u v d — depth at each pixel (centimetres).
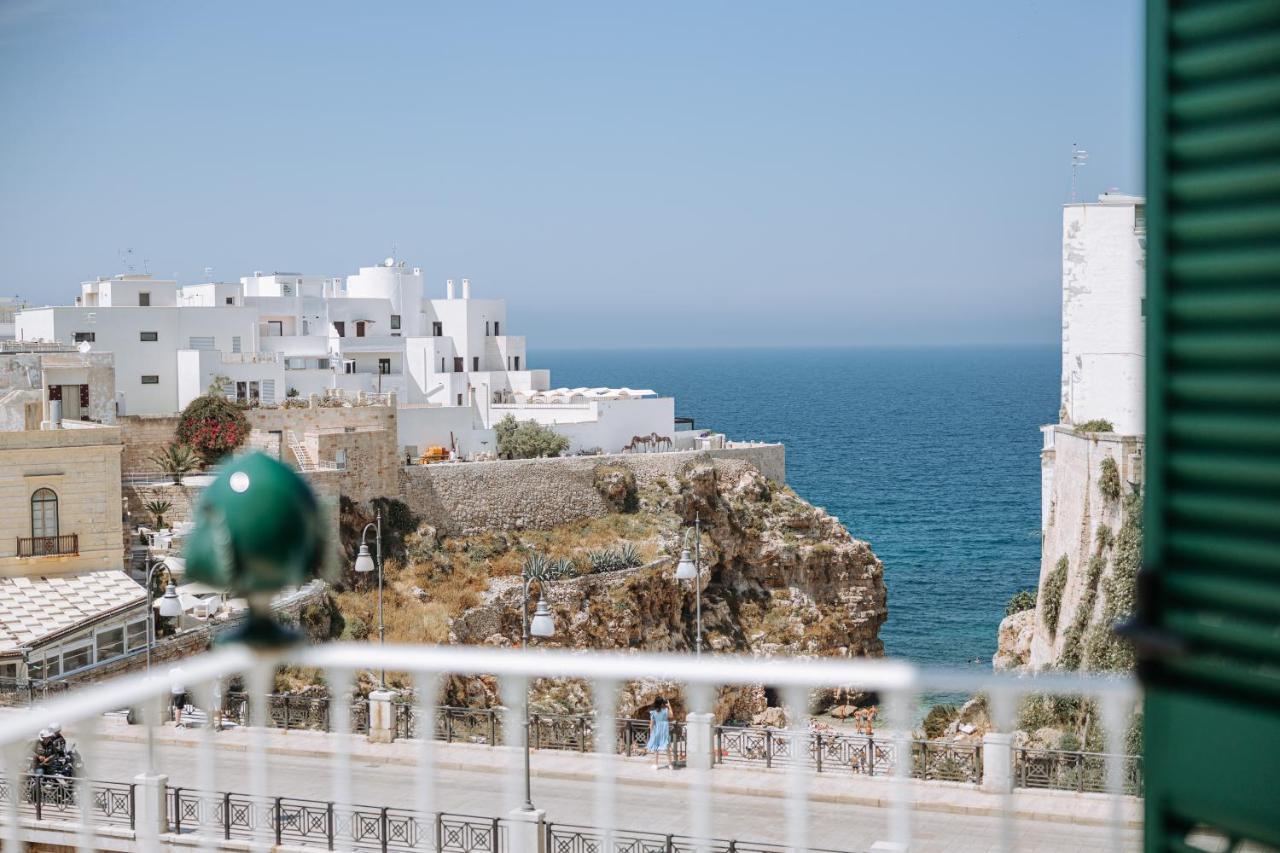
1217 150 376
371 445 6581
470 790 2712
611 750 710
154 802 2297
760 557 7606
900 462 19912
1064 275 4206
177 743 3019
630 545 7069
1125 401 4097
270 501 411
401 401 9381
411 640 5825
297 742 3070
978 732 3662
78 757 2594
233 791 2619
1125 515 3519
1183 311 384
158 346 7869
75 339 7619
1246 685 383
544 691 5750
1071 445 4072
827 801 2527
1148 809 406
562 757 2955
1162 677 399
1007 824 660
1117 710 604
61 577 4938
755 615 7481
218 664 588
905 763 631
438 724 3412
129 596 4762
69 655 4331
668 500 7512
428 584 6341
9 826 910
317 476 6316
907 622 9444
